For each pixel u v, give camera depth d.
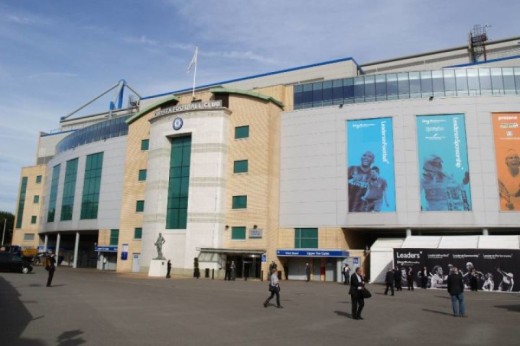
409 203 44.66
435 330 13.78
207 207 48.47
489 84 45.97
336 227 46.88
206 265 46.38
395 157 45.97
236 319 15.33
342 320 15.80
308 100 51.31
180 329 12.85
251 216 47.66
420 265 36.22
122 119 65.69
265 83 61.38
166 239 50.16
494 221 42.66
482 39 60.19
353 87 49.44
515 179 43.31
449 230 45.47
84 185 67.62
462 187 43.88
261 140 48.94
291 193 49.66
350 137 48.12
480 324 15.18
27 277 33.38
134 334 11.85
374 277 40.94
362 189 46.59
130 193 58.19
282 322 14.98
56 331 11.98
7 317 14.09
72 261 79.75
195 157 50.06
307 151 49.75
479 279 34.34
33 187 90.50
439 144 45.19
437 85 46.84
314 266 48.25
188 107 51.50
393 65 63.91
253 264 47.09
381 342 11.66
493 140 44.28
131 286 29.31
